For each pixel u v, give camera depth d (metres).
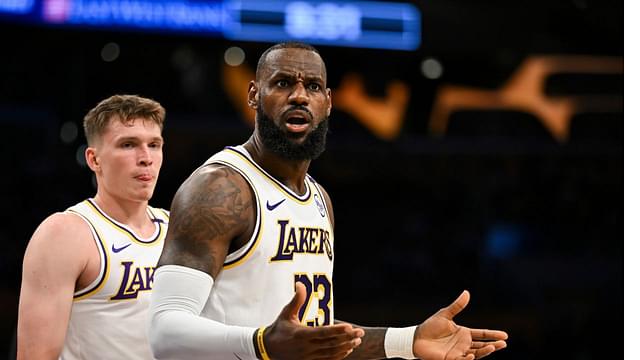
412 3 8.78
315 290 2.57
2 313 7.85
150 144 3.02
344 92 11.12
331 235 2.76
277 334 2.08
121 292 2.90
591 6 9.63
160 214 3.20
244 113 10.78
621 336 9.37
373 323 9.43
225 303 2.41
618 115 11.17
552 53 10.45
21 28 7.77
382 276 10.30
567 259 11.01
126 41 8.11
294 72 2.53
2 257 8.96
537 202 11.32
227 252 2.41
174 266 2.31
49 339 2.71
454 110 11.37
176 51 10.59
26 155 9.94
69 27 7.80
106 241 2.91
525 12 9.37
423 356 2.66
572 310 9.50
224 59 10.83
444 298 9.96
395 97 11.21
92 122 3.02
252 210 2.46
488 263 10.54
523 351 9.13
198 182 2.43
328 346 2.03
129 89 10.54
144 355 2.91
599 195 11.30
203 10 8.16
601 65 10.48
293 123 2.52
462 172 11.45
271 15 8.28
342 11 8.47
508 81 10.89
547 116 10.86
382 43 8.66
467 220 11.15
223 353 2.16
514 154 11.34
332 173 11.21
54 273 2.76
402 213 11.20
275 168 2.59
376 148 11.11
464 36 9.09
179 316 2.23
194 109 10.82
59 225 2.85
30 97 10.16
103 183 3.00
